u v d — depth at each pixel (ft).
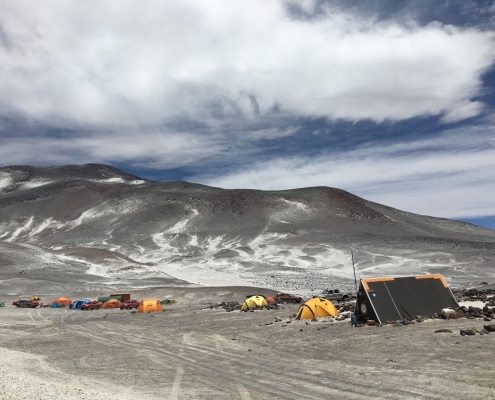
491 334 64.28
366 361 57.06
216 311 153.99
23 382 45.11
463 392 40.42
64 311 203.41
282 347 72.95
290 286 352.69
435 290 92.22
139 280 401.29
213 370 59.47
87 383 52.95
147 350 80.28
